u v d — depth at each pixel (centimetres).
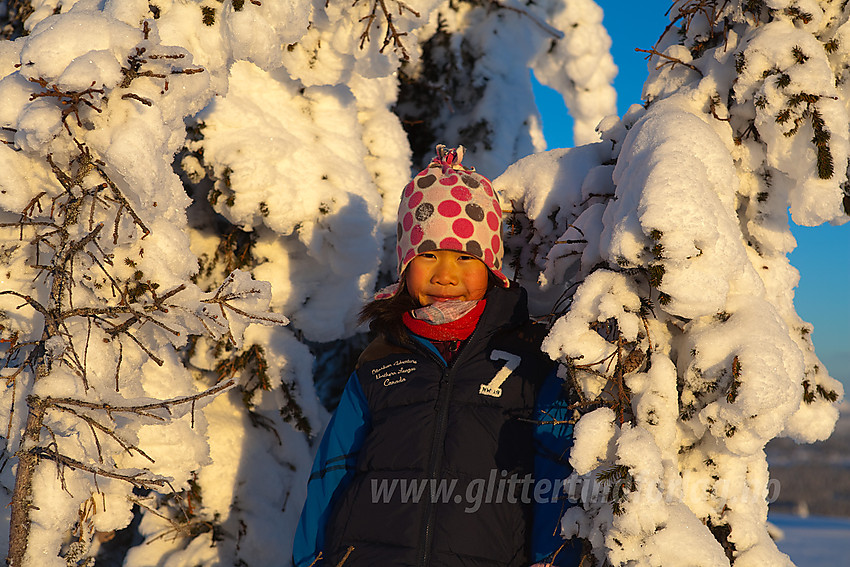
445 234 196
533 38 465
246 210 266
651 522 137
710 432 162
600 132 209
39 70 148
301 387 292
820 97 162
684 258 145
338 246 282
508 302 193
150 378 222
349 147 306
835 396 180
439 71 443
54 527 158
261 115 287
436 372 190
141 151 154
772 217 184
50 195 165
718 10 187
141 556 287
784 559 166
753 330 151
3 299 196
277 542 289
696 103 183
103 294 175
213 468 290
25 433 156
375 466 185
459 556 168
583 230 187
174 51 161
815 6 171
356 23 242
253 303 179
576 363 157
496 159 437
